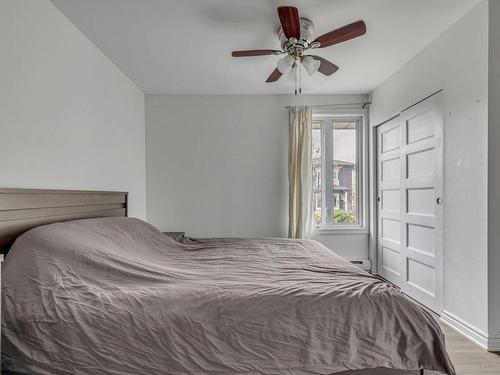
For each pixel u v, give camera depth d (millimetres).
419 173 2609
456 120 2098
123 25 2070
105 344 1061
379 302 1182
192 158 3555
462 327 2012
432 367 1125
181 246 2299
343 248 3613
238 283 1327
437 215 2324
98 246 1503
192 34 2203
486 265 1830
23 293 1132
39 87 1704
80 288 1201
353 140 3748
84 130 2195
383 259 3355
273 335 1106
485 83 1837
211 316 1121
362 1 1835
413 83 2633
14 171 1516
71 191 1891
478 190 1895
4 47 1456
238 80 3119
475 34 1909
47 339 1055
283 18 1759
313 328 1122
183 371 1060
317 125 3736
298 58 2168
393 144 3105
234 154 3570
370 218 3576
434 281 2387
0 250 1336
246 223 3576
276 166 3584
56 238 1383
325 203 3717
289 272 1565
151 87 3311
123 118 2914
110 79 2631
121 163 2863
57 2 1800
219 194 3566
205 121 3557
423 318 1166
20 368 1036
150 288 1253
